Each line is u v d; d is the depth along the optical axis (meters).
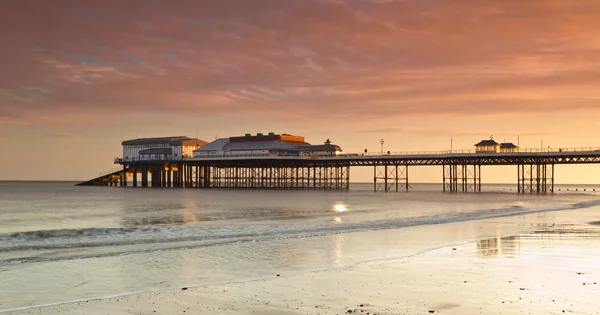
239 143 145.12
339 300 18.12
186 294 19.20
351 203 89.19
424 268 24.03
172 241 36.12
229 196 115.94
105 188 183.62
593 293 18.95
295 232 41.34
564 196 117.75
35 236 39.53
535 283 20.55
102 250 31.58
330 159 129.88
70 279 22.38
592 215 58.84
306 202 92.62
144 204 88.94
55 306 17.69
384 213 64.50
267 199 103.12
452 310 16.80
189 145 158.88
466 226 45.56
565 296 18.47
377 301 18.00
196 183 169.00
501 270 23.41
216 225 48.00
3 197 124.94
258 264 25.77
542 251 29.19
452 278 21.67
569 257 27.05
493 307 17.12
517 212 63.91
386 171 146.00
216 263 26.12
